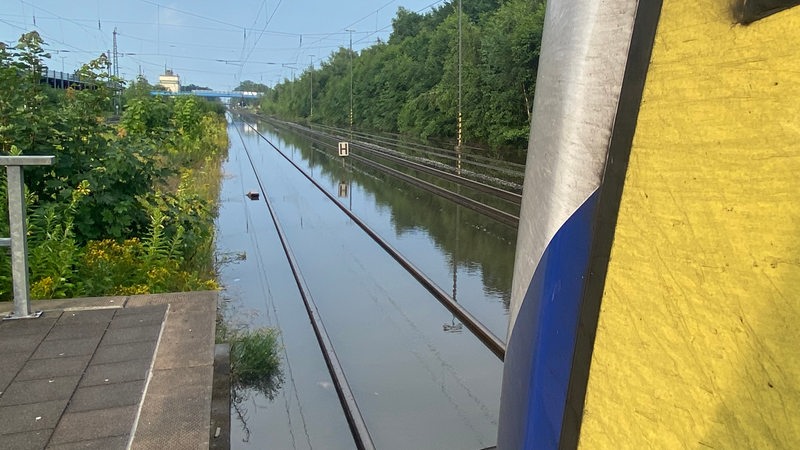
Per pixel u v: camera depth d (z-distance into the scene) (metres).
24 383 3.16
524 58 25.00
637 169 0.97
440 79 37.19
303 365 5.90
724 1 0.85
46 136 6.79
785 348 0.77
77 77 7.32
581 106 1.11
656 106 0.94
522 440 1.22
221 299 8.04
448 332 6.76
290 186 21.05
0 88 6.49
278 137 54.78
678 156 0.90
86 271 5.73
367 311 7.54
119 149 7.10
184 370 3.32
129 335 3.80
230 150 38.53
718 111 0.85
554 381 1.13
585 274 1.07
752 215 0.81
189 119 26.44
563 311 1.12
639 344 0.95
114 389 3.10
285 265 10.11
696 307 0.87
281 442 4.46
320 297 8.16
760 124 0.80
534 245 1.27
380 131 47.50
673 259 0.90
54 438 2.67
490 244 11.31
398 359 5.96
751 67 0.82
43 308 4.24
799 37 0.77
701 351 0.86
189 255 8.38
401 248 11.02
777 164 0.79
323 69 81.44
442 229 12.84
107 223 6.91
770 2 0.78
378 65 51.28
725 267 0.84
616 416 0.99
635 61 0.99
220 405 3.92
